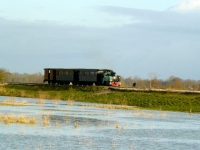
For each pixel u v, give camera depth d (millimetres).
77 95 172375
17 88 194625
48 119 93625
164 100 144625
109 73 184750
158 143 67750
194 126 91000
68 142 65312
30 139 66312
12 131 73000
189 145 66938
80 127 82938
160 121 98688
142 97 152000
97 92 171125
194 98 145125
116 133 76688
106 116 106062
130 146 64062
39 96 173750
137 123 93000
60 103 148500
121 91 165625
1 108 116812
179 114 120312
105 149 61062
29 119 89062
